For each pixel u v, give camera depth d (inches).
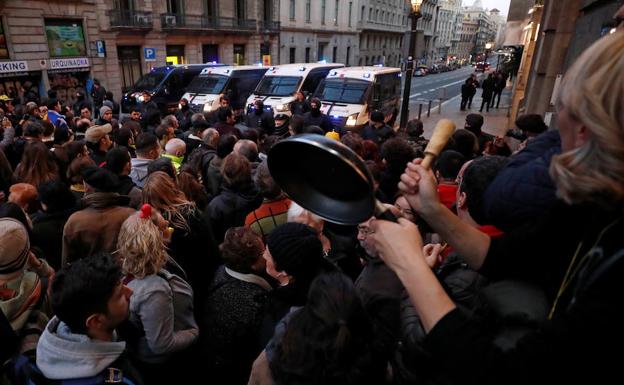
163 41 940.0
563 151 27.6
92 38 775.7
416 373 42.3
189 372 88.4
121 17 823.1
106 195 104.7
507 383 25.2
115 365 60.2
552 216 32.8
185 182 136.9
